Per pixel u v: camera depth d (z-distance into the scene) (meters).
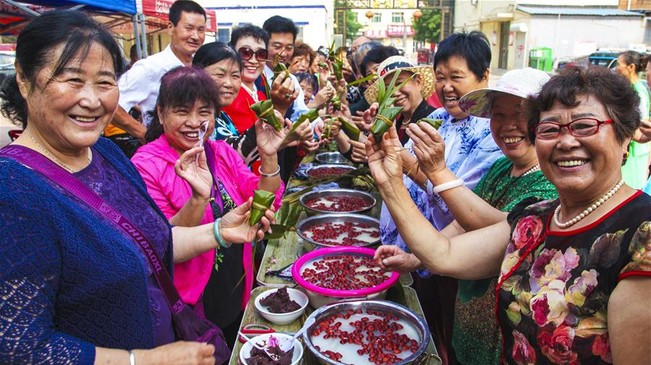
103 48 1.14
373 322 1.83
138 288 1.18
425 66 2.97
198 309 1.97
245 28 3.42
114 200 1.28
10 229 0.96
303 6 17.55
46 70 1.07
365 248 2.42
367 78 2.52
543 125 1.14
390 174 1.49
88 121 1.15
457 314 1.91
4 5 4.55
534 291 1.20
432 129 1.55
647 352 0.98
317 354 1.56
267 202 1.62
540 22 20.42
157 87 3.55
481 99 1.75
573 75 1.12
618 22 20.33
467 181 2.17
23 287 0.97
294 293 2.10
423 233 1.48
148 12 6.21
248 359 1.64
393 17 39.41
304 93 5.05
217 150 2.27
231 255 2.22
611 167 1.10
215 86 2.05
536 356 1.18
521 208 1.41
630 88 1.09
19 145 1.14
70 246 1.04
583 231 1.12
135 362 1.08
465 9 29.73
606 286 1.05
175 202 1.96
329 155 4.82
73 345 1.02
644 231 1.00
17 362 0.96
